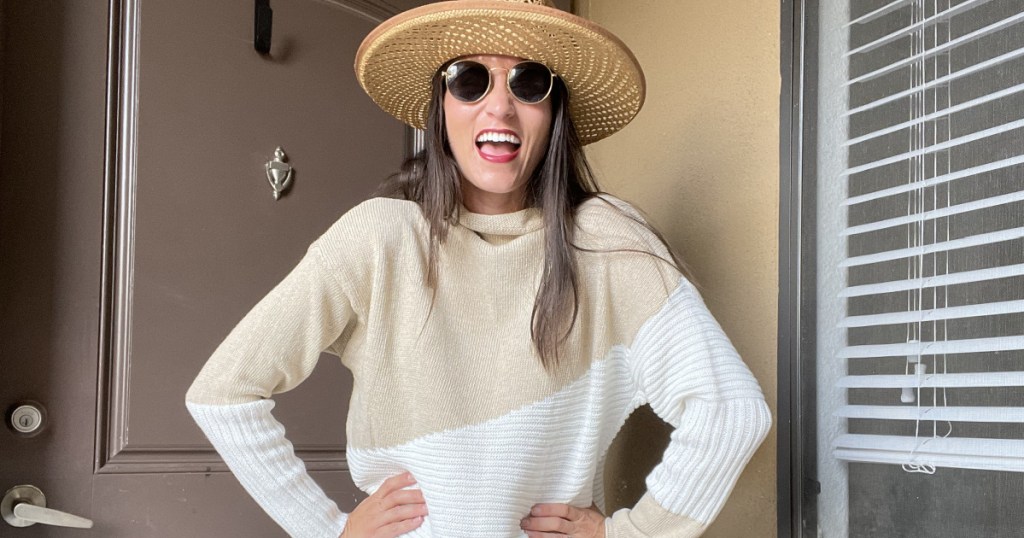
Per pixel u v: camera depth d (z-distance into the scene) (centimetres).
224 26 181
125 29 172
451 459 123
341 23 195
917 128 125
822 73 143
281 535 178
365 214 129
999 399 111
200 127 178
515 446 124
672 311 126
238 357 125
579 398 128
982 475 113
